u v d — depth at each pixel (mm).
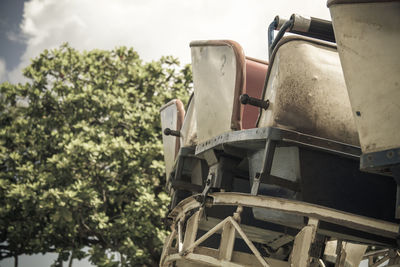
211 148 5398
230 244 4859
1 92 17984
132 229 14656
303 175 4445
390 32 3334
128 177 15844
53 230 15828
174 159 7773
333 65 4578
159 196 15062
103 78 18031
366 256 7480
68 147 14828
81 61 18359
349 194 4516
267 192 4832
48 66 18047
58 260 15656
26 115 17406
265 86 4715
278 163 4664
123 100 16516
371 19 3402
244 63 5094
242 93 5047
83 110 16828
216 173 5391
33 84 17797
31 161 16656
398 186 3416
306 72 4500
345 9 3498
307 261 4191
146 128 16281
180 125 7730
